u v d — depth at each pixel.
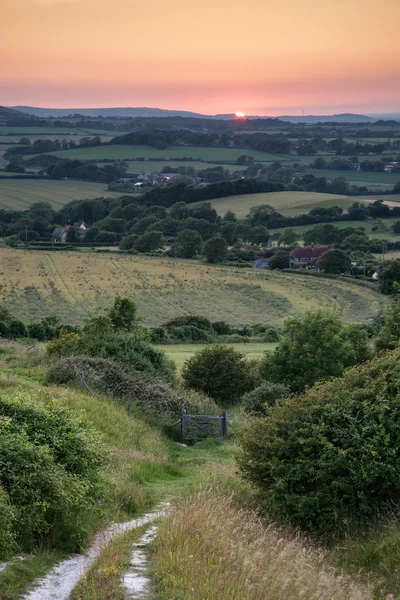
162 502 13.91
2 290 105.56
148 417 25.06
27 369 29.59
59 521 10.32
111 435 19.83
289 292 111.31
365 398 12.70
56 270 122.81
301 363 32.38
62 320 88.19
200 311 99.00
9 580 8.11
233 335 71.38
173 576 8.30
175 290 111.69
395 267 106.50
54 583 8.37
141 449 19.77
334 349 32.59
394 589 9.05
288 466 12.51
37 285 110.31
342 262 124.81
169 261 137.12
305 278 121.38
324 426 12.47
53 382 25.95
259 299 107.38
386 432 12.02
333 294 109.25
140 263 133.12
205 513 10.95
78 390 24.56
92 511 11.41
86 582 8.09
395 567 9.73
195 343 64.19
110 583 8.10
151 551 9.74
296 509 12.05
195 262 137.12
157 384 27.42
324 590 8.41
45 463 10.64
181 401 26.97
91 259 135.12
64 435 12.13
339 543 11.25
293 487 12.39
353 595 8.42
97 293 107.00
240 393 33.16
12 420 11.88
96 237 164.62
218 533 10.06
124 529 11.02
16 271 120.56
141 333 35.41
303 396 13.71
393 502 11.78
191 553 9.15
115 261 134.12
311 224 195.12
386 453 11.74
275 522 11.91
